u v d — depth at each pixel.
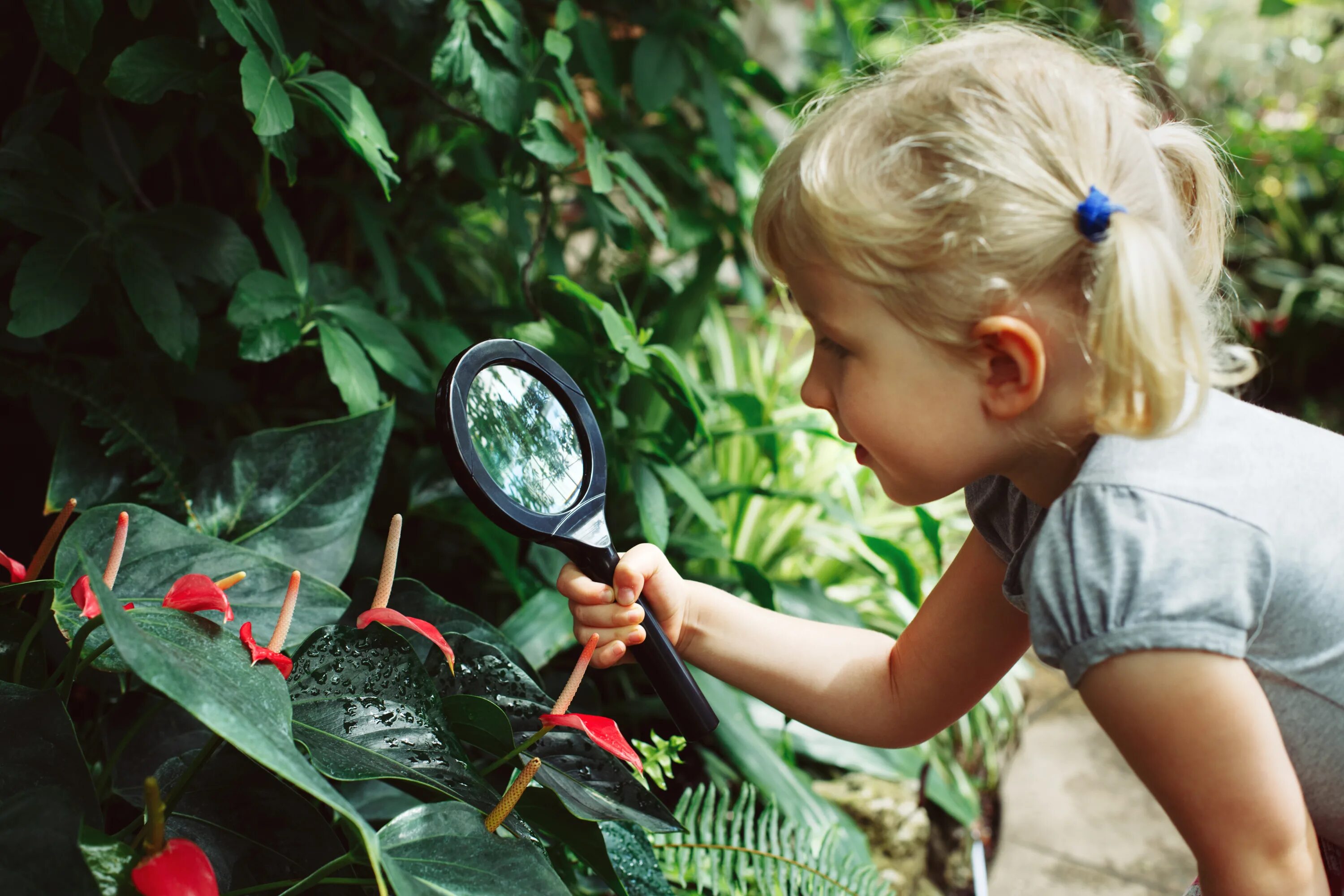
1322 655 0.63
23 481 1.18
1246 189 4.64
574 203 2.09
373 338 1.11
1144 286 0.59
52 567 0.94
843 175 0.64
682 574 1.60
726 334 2.36
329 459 0.97
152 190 1.39
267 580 0.82
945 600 0.87
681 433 1.56
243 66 0.84
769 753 1.44
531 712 0.82
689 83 1.60
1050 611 0.62
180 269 1.00
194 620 0.61
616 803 0.76
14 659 0.72
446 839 0.61
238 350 1.06
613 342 1.13
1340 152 4.69
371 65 1.42
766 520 1.96
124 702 0.87
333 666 0.71
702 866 1.17
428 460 1.29
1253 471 0.64
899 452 0.68
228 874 0.72
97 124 1.12
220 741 0.69
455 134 1.63
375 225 1.31
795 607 1.64
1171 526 0.60
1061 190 0.61
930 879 1.66
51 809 0.52
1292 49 5.27
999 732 1.94
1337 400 3.97
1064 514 0.63
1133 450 0.64
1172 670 0.58
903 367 0.65
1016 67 0.67
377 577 1.25
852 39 1.66
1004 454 0.68
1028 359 0.61
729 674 0.86
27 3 0.82
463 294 1.97
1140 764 0.61
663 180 1.78
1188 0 5.58
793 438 2.08
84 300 0.92
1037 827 1.86
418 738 0.68
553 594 1.34
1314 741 0.67
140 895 0.53
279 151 0.95
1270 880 0.60
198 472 1.09
